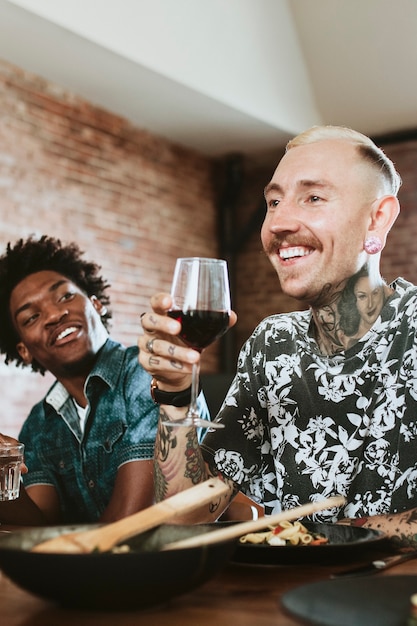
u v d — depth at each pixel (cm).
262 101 570
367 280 153
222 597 84
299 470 154
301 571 97
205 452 155
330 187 149
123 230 579
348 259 150
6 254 226
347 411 151
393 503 145
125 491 187
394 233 631
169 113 575
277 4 573
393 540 116
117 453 195
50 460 204
